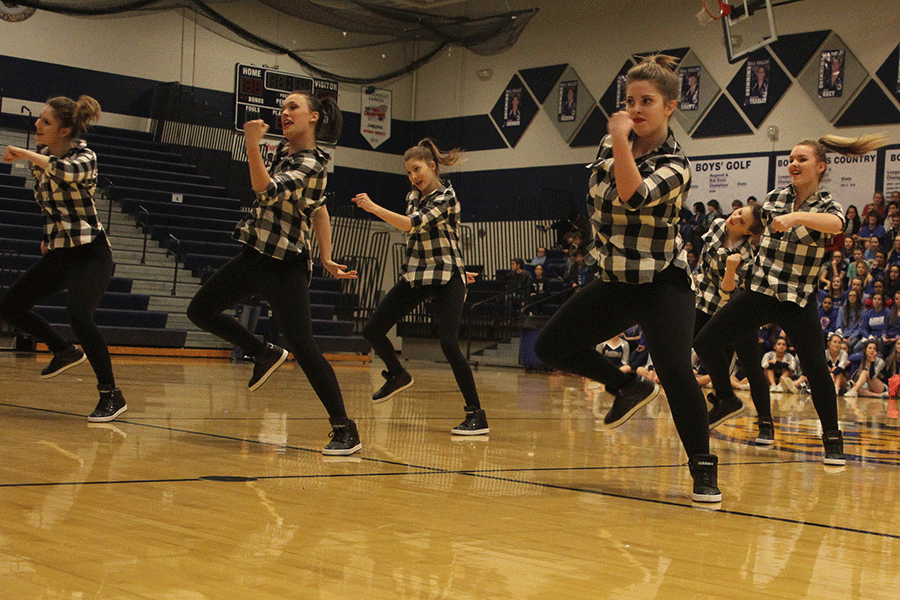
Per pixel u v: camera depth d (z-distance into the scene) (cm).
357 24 1337
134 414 435
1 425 366
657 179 253
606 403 693
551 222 1642
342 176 1783
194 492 239
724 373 421
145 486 245
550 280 1443
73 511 207
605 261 269
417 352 1591
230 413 468
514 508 241
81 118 390
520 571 174
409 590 156
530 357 1358
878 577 182
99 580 152
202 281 1261
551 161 1684
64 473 259
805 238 378
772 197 396
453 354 432
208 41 1659
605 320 285
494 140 1758
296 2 1288
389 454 342
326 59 1767
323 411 505
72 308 393
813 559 196
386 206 1831
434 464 320
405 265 436
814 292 385
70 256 397
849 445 471
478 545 194
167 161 1542
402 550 186
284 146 349
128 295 1162
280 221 329
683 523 233
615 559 188
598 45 1634
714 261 500
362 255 1734
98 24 1571
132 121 1605
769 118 1454
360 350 1339
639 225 265
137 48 1606
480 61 1781
